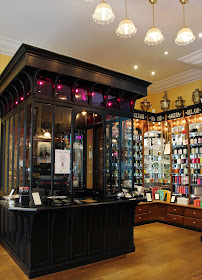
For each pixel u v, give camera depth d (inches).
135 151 293.4
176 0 165.6
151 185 303.9
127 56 250.1
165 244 201.6
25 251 144.4
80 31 202.2
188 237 222.2
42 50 144.3
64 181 159.9
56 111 159.9
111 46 229.0
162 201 281.0
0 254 174.1
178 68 279.4
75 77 160.6
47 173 154.3
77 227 155.5
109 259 166.2
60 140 160.6
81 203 153.9
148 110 337.1
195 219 244.8
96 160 198.7
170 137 289.0
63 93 164.7
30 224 136.3
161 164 304.2
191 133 267.4
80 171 217.0
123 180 190.5
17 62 153.9
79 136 220.1
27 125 159.2
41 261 140.2
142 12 178.7
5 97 209.6
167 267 155.2
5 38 210.2
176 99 312.2
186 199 259.4
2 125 227.0
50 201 144.4
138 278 139.5
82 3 167.2
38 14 179.2
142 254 177.5
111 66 274.5
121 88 184.5
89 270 148.6
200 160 257.8
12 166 190.9
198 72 280.7
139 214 269.3
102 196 181.9
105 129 181.9
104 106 183.6
